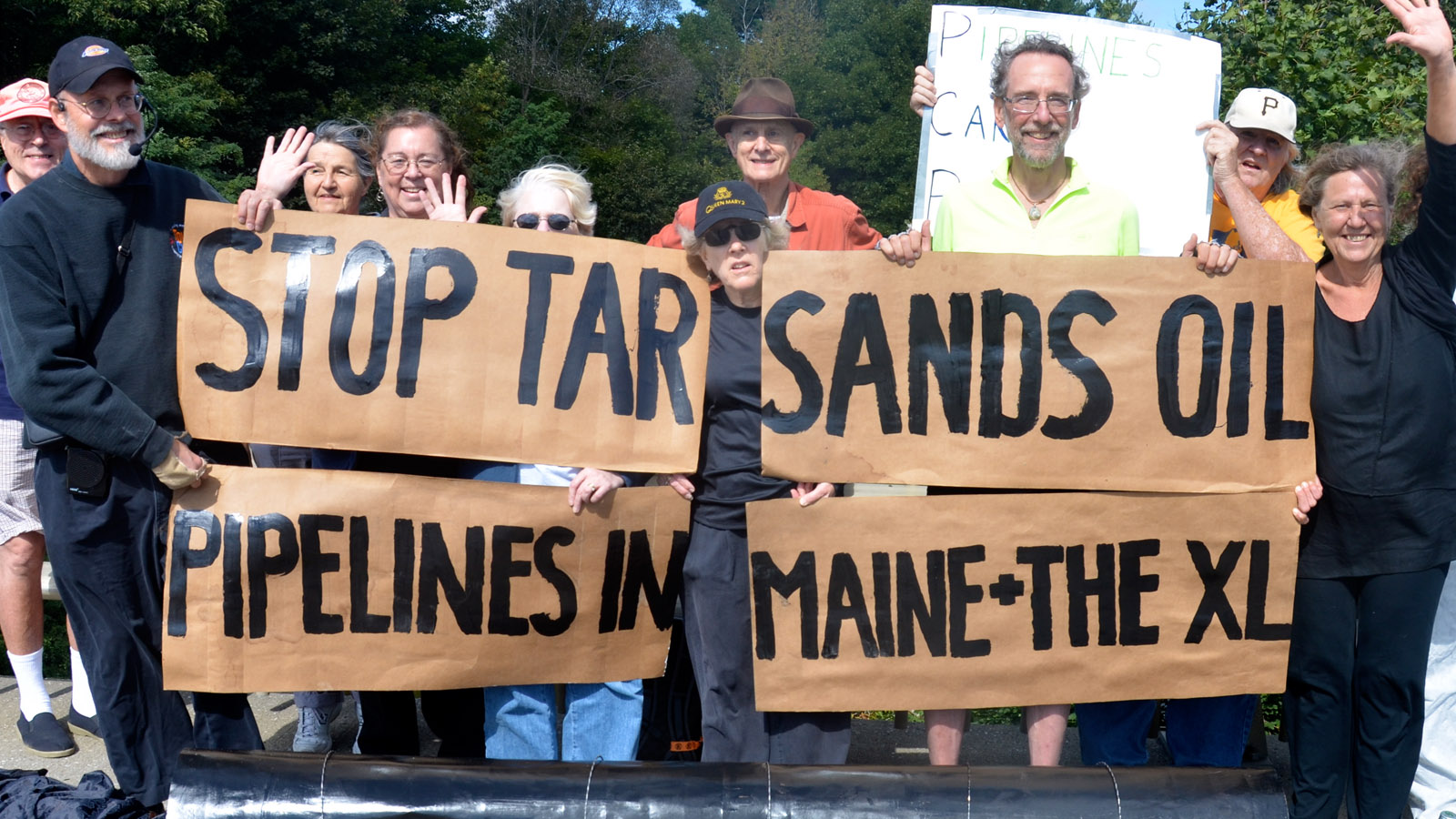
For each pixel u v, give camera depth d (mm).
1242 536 3262
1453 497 3152
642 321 3316
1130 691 3299
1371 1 8180
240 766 3107
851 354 3256
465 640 3283
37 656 4062
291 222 3242
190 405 3227
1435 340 3143
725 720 3350
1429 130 3061
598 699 3428
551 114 35812
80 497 3172
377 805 3031
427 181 3623
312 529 3227
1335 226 3148
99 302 3154
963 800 3029
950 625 3279
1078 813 2994
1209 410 3254
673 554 3365
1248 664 3291
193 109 21453
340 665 3264
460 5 41812
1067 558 3271
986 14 3951
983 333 3254
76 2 20828
